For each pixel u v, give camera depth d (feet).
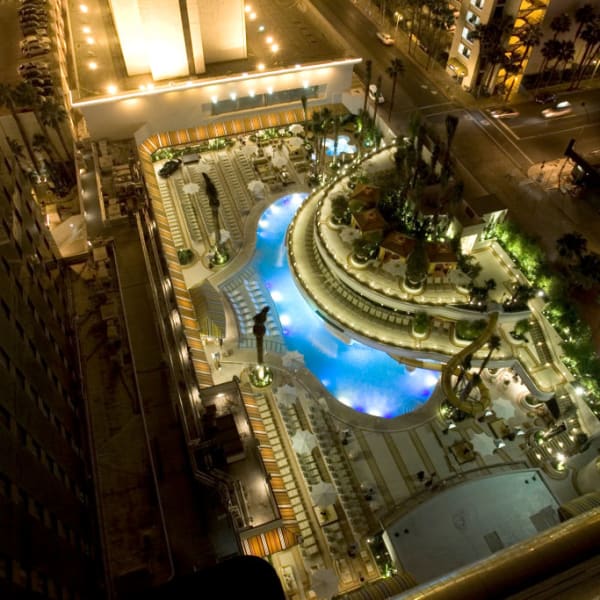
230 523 146.92
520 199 274.98
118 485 165.37
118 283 221.87
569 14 317.83
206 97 295.69
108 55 314.76
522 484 177.17
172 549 146.41
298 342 227.61
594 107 332.80
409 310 207.82
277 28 342.64
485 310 203.21
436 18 352.08
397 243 213.87
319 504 164.86
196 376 196.54
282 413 198.59
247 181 286.66
